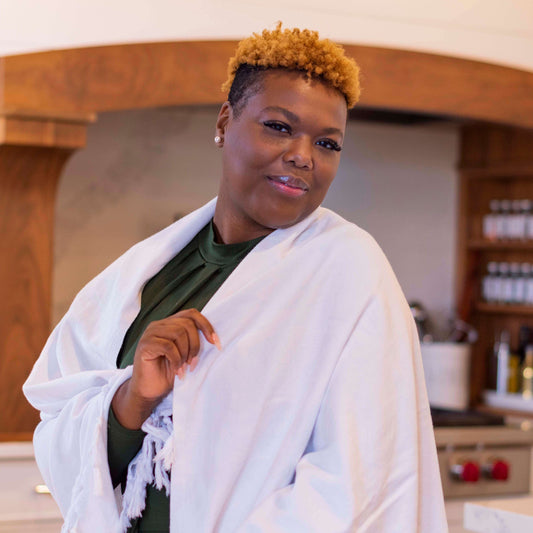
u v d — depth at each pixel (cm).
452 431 247
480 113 256
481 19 257
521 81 261
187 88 228
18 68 212
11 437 217
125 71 222
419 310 314
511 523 114
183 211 292
